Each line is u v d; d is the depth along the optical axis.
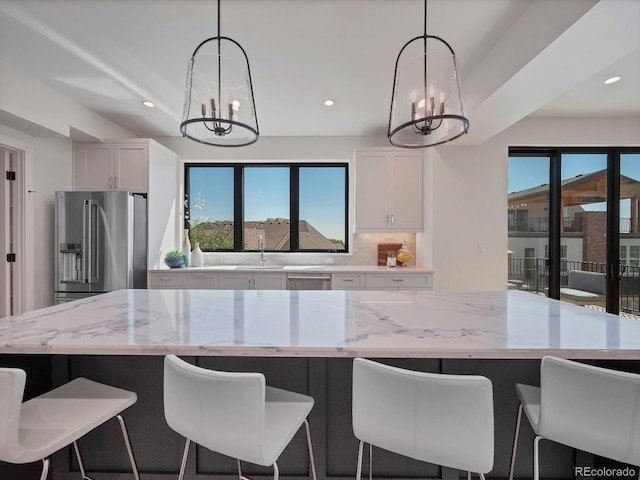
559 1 1.62
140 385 1.51
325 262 4.43
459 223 3.59
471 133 3.13
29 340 1.15
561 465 1.44
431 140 1.81
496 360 1.46
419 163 3.92
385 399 0.97
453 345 1.10
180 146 4.33
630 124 3.62
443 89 1.51
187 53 2.37
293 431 1.09
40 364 1.46
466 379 0.89
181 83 2.82
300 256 4.45
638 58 2.42
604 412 0.93
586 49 1.73
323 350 1.08
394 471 1.45
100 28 2.08
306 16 1.95
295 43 2.23
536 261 3.88
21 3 1.85
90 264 3.26
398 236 4.36
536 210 3.88
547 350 1.07
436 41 2.20
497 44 2.20
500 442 1.46
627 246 3.83
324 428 1.42
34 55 2.40
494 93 2.26
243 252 4.53
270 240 4.56
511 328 1.32
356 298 2.00
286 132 4.16
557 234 3.83
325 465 1.43
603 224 3.84
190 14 1.94
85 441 1.51
